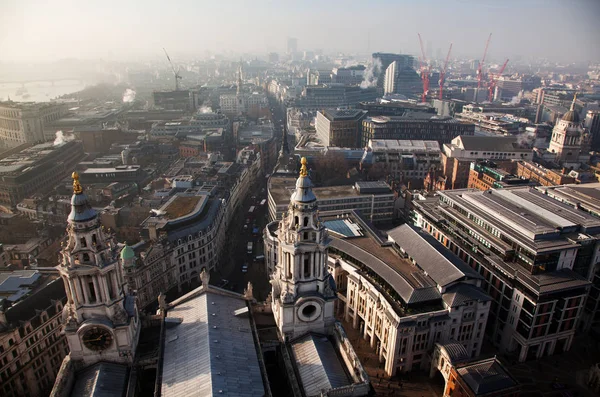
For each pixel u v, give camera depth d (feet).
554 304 384.27
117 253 263.90
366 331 420.36
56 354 375.45
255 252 608.60
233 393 231.30
